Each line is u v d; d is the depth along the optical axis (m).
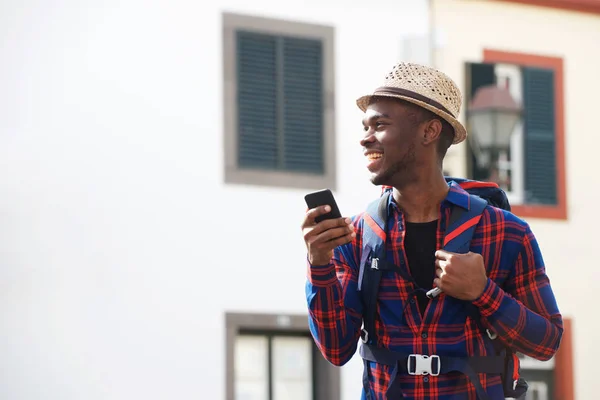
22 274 15.05
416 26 17.27
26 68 15.36
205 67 16.08
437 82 4.68
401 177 4.65
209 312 15.68
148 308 15.42
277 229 16.17
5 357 14.90
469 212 4.64
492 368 4.56
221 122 16.08
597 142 18.56
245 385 16.02
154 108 15.77
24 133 15.25
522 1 18.20
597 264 18.27
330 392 16.19
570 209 18.28
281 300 16.05
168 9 15.98
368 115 4.69
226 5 16.33
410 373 4.56
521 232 4.65
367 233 4.68
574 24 18.55
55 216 15.21
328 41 16.84
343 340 4.62
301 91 16.69
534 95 18.28
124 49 15.72
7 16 15.36
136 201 15.53
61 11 15.55
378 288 4.62
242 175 16.08
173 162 15.76
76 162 15.36
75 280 15.20
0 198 15.11
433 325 4.56
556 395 17.70
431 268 4.62
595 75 18.62
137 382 15.30
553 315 4.63
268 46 16.58
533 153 18.22
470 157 17.41
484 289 4.43
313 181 16.52
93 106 15.52
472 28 17.81
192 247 15.70
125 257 15.39
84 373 15.11
